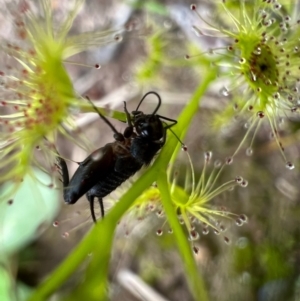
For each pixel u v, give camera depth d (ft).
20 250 0.29
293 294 0.25
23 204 0.26
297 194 0.26
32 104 0.19
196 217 0.21
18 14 0.20
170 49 0.27
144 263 0.28
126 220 0.23
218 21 0.25
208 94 0.27
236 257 0.26
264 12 0.21
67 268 0.17
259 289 0.26
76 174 0.19
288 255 0.26
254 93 0.21
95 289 0.16
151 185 0.20
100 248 0.17
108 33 0.20
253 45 0.21
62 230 0.29
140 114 0.20
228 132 0.27
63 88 0.19
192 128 0.28
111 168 0.20
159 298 0.27
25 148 0.19
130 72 0.29
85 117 0.27
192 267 0.18
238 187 0.26
